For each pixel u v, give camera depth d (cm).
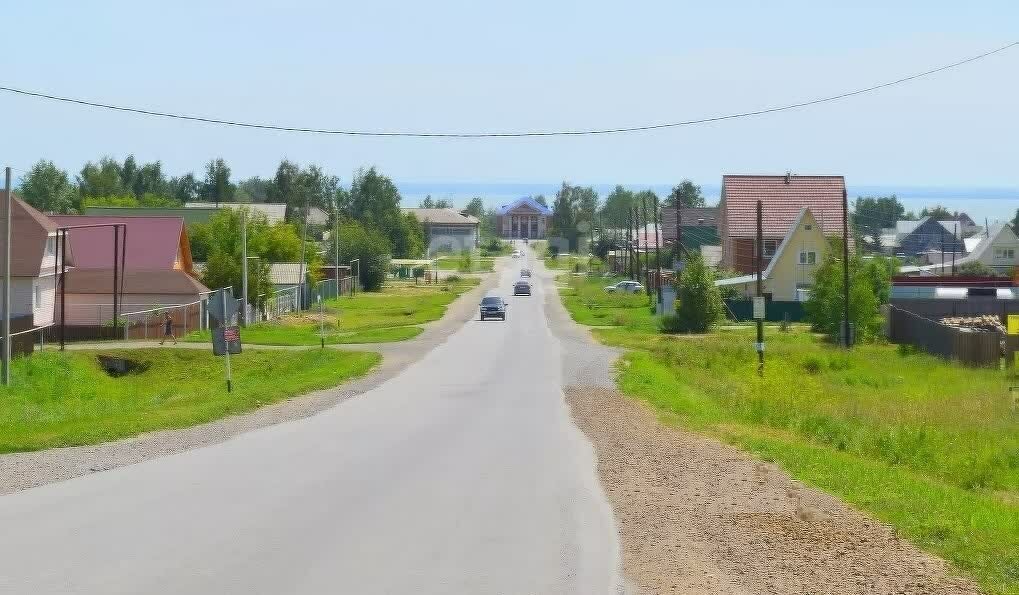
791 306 9656
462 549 1312
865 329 7369
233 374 5616
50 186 18112
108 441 2459
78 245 8444
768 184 12862
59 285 7825
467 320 9456
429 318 9638
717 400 3797
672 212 16775
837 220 12550
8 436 2502
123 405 3684
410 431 2664
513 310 10850
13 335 5484
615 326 8762
